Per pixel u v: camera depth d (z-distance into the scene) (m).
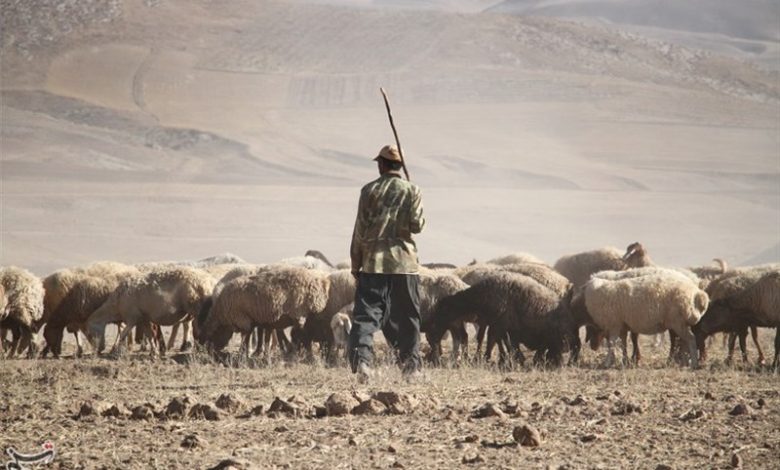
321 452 27.92
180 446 28.80
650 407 34.34
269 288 58.09
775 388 41.47
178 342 77.75
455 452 27.83
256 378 46.53
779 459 26.73
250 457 27.36
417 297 43.06
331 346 60.09
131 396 39.81
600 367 57.16
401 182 42.91
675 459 26.80
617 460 26.77
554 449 28.08
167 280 62.72
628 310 56.91
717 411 33.56
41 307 64.06
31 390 42.19
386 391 34.66
